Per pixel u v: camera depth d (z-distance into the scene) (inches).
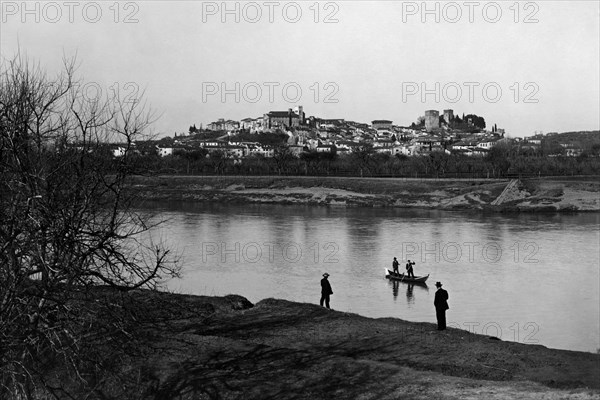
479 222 4431.6
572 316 1987.0
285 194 6279.5
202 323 1277.1
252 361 1010.7
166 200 6087.6
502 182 6038.4
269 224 4286.4
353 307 2102.6
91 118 938.1
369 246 3353.8
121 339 984.3
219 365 996.6
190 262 2807.6
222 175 7170.3
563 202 5255.9
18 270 805.2
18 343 788.0
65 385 920.9
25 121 857.5
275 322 1298.0
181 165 7637.8
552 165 7057.1
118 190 976.9
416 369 991.0
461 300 2214.6
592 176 6314.0
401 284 2466.8
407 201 5812.0
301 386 907.4
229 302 1466.5
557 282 2492.6
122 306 916.6
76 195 877.2
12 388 877.2
